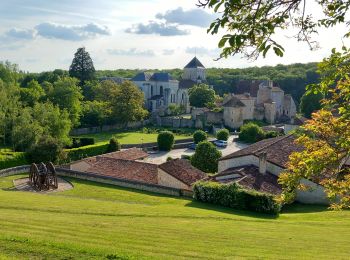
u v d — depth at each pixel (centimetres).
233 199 3030
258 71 17312
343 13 841
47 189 3822
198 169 4341
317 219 2583
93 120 9456
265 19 770
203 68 15188
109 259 1234
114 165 4375
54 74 11894
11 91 6450
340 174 1334
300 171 1208
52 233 1591
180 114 12212
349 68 1123
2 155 5081
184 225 2050
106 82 11081
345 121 1176
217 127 9931
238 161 3912
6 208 2366
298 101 13850
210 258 1364
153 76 13338
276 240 1756
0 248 1286
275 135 8025
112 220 2077
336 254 1519
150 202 3262
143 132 9550
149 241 1576
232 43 721
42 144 5288
